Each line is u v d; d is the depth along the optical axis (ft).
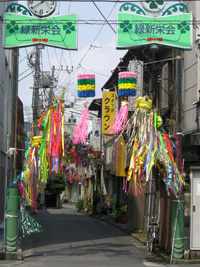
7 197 44.55
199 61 53.47
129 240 59.06
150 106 41.34
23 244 53.72
